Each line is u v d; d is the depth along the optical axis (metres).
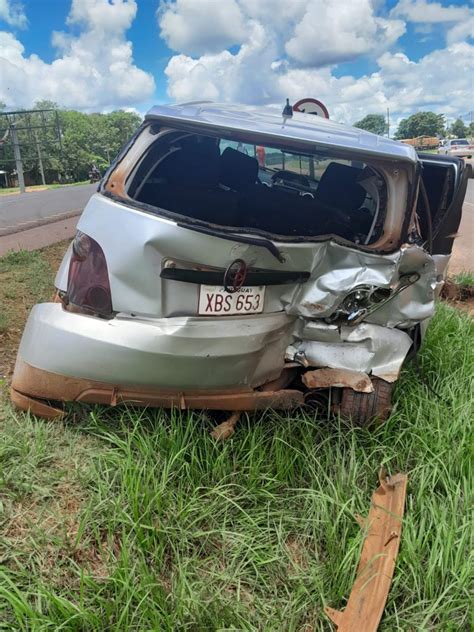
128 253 2.34
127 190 2.55
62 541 2.03
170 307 2.41
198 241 2.33
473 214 14.18
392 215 2.62
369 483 2.58
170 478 2.35
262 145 2.51
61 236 9.59
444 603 1.91
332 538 2.12
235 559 2.08
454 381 3.47
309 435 2.69
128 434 2.47
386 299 2.68
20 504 2.22
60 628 1.66
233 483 2.40
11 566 1.93
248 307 2.54
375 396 2.79
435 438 2.82
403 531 2.17
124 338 2.35
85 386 2.42
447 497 2.40
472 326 4.60
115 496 2.26
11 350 3.77
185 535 2.12
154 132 2.63
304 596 1.96
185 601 1.83
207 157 3.49
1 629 1.66
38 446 2.46
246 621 1.82
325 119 3.39
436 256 4.06
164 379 2.42
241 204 3.25
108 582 1.87
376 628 1.81
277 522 2.31
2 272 5.94
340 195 3.60
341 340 2.76
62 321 2.42
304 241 2.51
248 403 2.64
